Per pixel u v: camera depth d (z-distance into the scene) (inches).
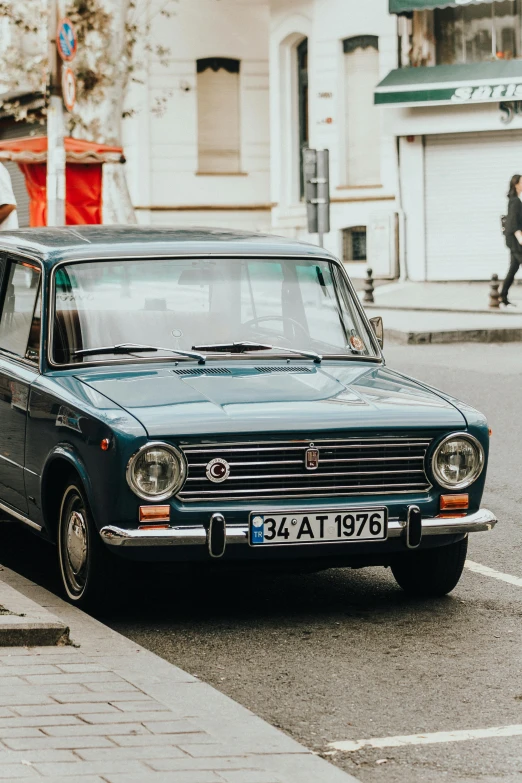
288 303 343.0
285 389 308.0
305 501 293.4
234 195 1669.5
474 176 1387.8
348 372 328.8
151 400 296.8
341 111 1485.0
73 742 207.8
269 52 1594.5
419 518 297.7
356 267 1477.6
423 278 1421.0
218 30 1647.4
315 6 1503.4
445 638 292.5
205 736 214.5
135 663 259.6
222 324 333.4
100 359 321.7
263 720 230.8
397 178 1429.6
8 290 355.9
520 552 374.0
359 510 293.9
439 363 812.0
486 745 226.1
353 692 255.6
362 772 213.5
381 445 297.4
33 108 1217.4
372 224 1432.1
